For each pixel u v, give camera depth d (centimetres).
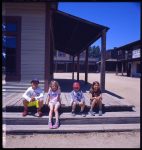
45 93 964
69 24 1054
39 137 619
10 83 970
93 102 721
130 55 3872
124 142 588
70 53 2319
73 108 710
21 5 956
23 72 972
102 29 981
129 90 1656
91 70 6069
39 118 684
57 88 698
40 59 973
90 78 2953
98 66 5831
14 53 973
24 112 698
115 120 708
